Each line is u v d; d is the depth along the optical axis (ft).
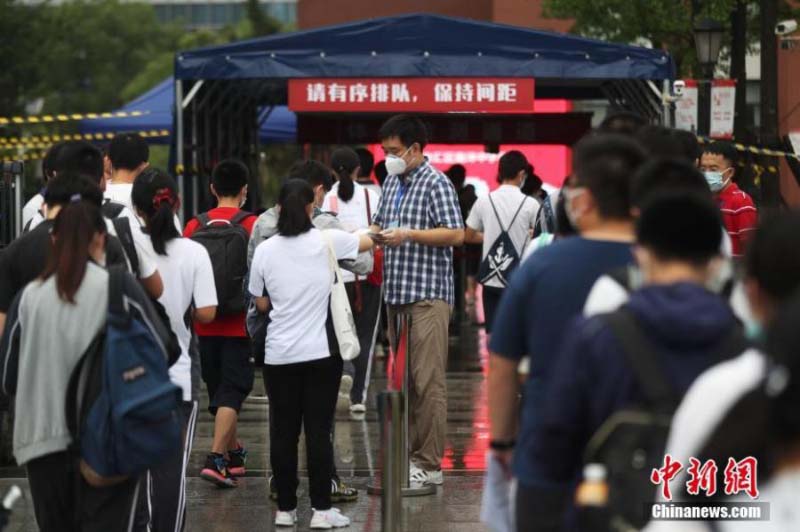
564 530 21.27
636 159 25.22
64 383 30.76
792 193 113.70
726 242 26.63
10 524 43.52
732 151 45.47
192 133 82.48
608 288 23.30
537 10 153.89
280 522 43.16
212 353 49.11
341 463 54.13
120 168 43.50
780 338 15.67
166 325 37.37
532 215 61.41
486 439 58.75
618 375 20.26
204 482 50.44
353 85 77.05
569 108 135.64
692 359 20.17
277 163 247.91
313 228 42.42
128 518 32.04
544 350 24.84
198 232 48.19
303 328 41.70
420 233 45.98
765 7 89.15
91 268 30.91
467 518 43.75
